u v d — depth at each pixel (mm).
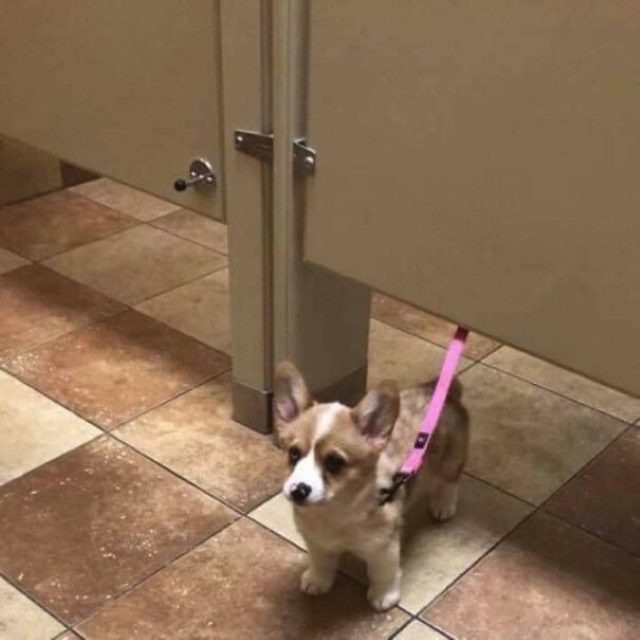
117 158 2379
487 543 1963
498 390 2451
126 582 1855
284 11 1777
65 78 2393
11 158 3359
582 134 1528
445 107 1665
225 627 1768
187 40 2043
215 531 1979
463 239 1751
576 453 2230
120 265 3049
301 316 2113
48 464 2156
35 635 1743
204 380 2477
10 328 2684
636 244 1544
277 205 1977
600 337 1653
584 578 1886
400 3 1640
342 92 1790
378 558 1727
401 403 1784
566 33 1479
